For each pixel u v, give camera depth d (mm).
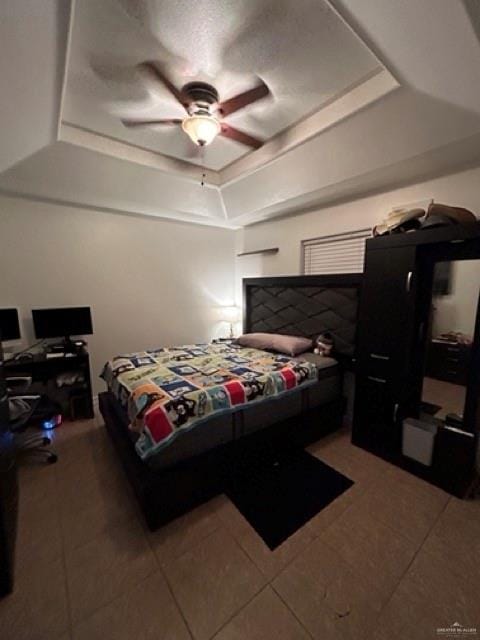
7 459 1442
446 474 1902
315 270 3328
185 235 3988
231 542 1536
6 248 2830
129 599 1261
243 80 1674
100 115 2016
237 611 1209
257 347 3189
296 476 2064
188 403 1768
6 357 2814
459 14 966
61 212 3074
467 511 1732
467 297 1901
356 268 2914
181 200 3252
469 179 2088
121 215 3453
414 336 2074
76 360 2932
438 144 1819
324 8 1211
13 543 1429
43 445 2488
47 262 3043
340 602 1236
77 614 1204
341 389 2822
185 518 1696
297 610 1209
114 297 3498
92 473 2133
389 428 2213
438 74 1342
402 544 1512
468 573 1354
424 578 1332
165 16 1258
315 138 2143
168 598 1264
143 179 2812
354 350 2693
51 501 1847
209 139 1853
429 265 2018
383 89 1634
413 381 2137
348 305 2709
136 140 2393
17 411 2049
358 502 1813
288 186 2771
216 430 1914
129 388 2074
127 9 1220
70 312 3049
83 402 3053
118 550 1495
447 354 2020
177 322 4031
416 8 999
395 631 1132
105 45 1405
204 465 1785
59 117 1839
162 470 1666
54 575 1365
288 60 1522
